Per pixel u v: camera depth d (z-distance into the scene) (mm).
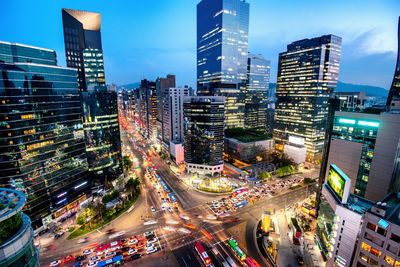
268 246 77250
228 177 146375
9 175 80375
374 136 80062
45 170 91250
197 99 142125
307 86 182125
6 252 28719
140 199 116062
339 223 60969
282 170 145875
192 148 150875
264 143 181125
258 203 110000
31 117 85125
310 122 182250
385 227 48219
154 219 95875
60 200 98250
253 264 67750
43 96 89375
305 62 182375
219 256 72562
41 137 89125
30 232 33562
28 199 85062
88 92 120125
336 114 91188
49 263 71062
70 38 164500
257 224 91688
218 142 146500
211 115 140000
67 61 166250
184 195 120875
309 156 185375
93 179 126812
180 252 74562
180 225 91188
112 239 82438
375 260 51188
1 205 31922
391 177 75375
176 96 196625
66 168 101062
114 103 131625
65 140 100125
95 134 124250
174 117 197250
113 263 68312
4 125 77750
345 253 59719
